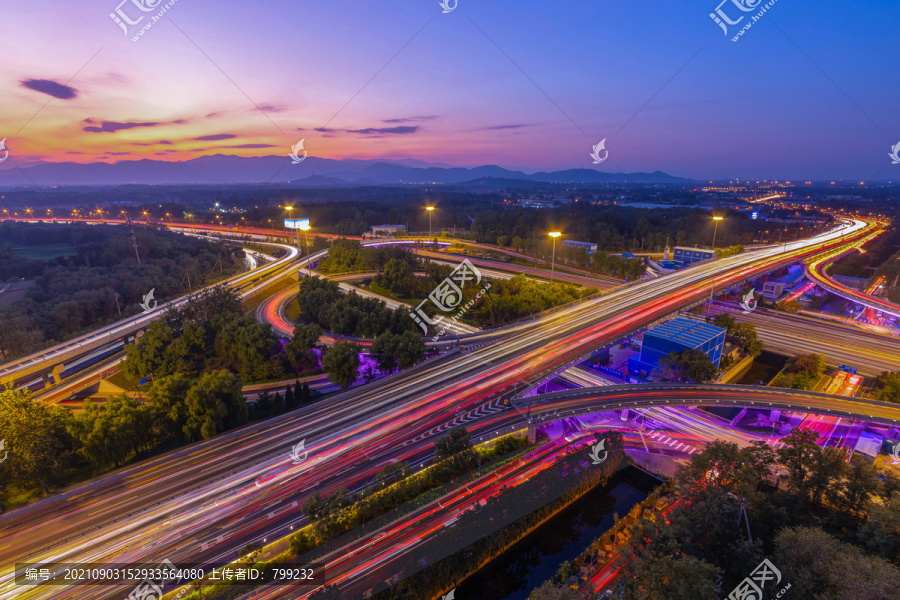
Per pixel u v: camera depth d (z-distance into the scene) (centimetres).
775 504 5172
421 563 4869
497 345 9719
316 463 6284
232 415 7538
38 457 6100
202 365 10619
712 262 17212
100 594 4484
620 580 4738
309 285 14538
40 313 13262
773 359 10838
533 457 6662
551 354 8975
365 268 19012
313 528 5062
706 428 7681
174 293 16662
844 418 7281
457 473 5953
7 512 5534
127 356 9738
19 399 6397
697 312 13088
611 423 7838
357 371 9675
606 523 5984
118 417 6631
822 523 4806
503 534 5381
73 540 5069
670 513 5228
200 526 5278
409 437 6706
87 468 6831
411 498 5634
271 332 10775
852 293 13738
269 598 4416
